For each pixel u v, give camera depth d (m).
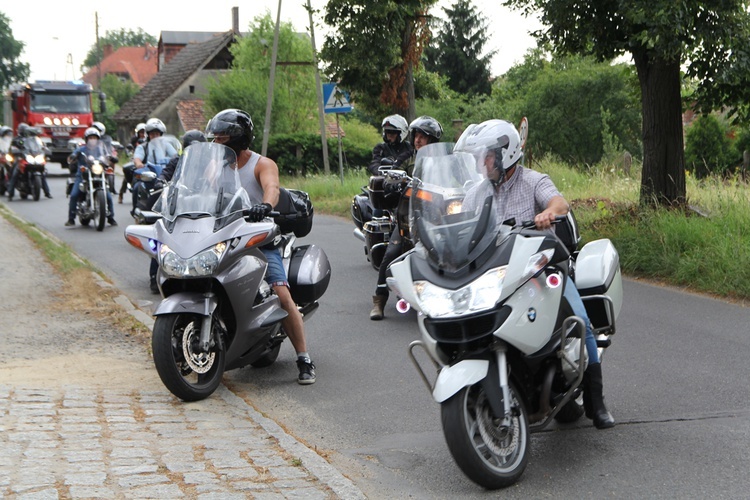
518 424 4.71
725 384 6.36
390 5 20.84
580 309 4.98
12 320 9.04
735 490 4.50
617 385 6.46
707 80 12.12
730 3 10.91
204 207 6.30
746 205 12.11
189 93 54.59
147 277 12.12
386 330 8.64
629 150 38.41
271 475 4.71
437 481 4.80
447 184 4.81
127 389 6.49
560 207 4.94
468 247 4.57
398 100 22.52
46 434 5.29
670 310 8.96
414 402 6.31
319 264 7.23
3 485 4.41
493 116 46.88
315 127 41.03
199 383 6.30
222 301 6.37
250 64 41.47
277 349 7.43
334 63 21.61
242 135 6.77
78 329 8.61
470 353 4.59
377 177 9.33
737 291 9.52
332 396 6.54
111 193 18.38
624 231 11.87
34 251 13.99
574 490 4.59
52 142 37.19
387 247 9.08
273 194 6.61
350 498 4.40
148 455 4.98
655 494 4.49
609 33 12.26
